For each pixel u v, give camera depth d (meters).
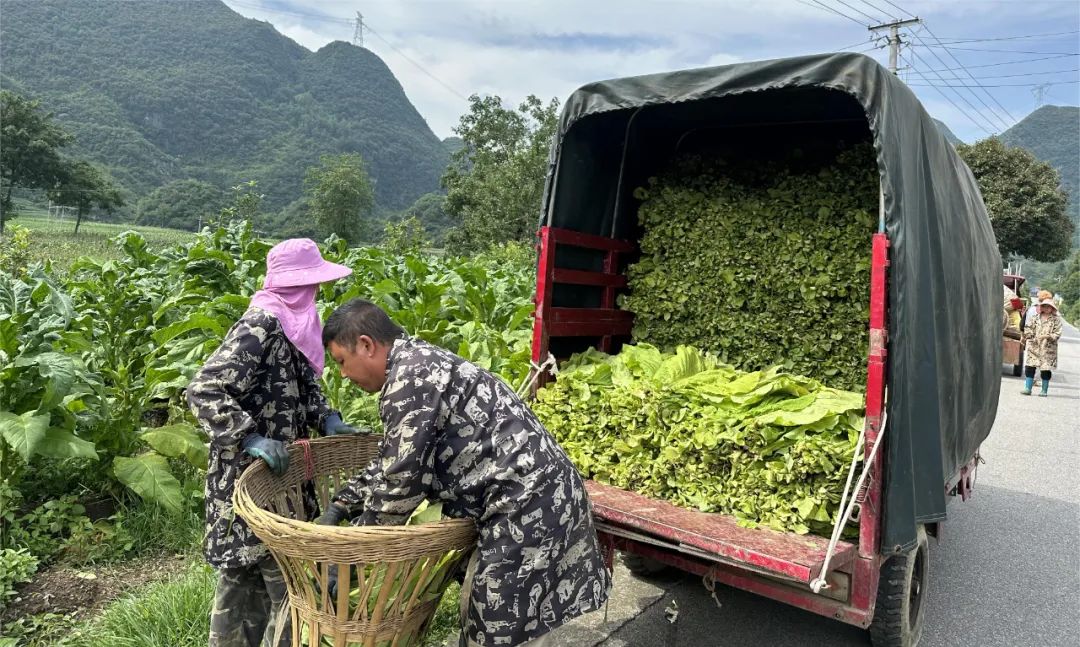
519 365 6.16
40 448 4.12
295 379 3.11
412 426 2.48
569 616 2.60
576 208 4.86
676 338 5.24
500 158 44.09
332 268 3.10
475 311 8.52
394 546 2.36
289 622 2.74
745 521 3.42
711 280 5.04
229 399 2.79
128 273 6.79
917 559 4.13
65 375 4.19
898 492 3.27
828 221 4.68
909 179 3.57
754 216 4.90
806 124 5.23
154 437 4.72
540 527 2.52
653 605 4.54
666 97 3.96
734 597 4.71
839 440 3.50
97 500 4.89
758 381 4.02
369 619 2.51
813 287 4.60
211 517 2.93
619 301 5.44
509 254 22.38
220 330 5.42
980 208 5.59
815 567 2.89
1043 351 13.59
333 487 3.32
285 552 2.38
